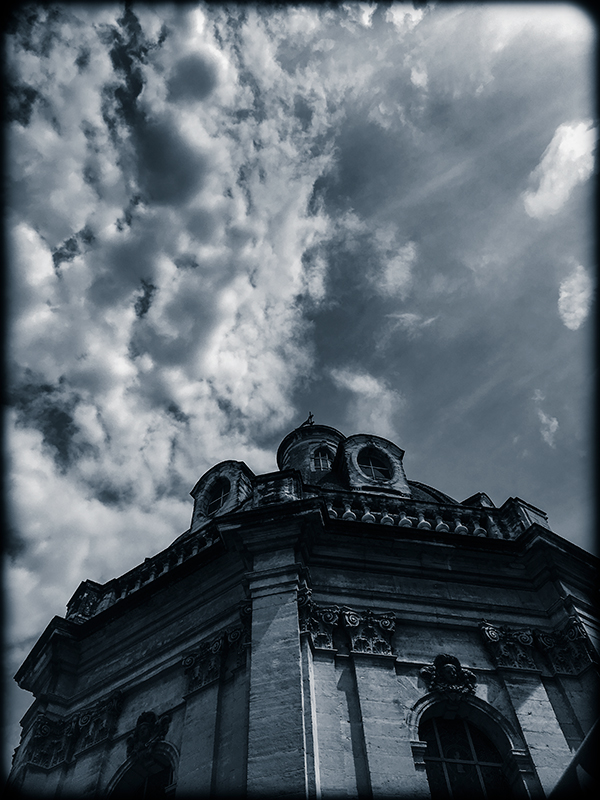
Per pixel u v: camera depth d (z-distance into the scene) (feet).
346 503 57.06
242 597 50.72
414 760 40.45
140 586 61.57
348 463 69.67
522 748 42.11
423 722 44.14
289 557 49.29
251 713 40.11
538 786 40.11
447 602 50.39
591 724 43.39
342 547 52.16
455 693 44.52
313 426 86.17
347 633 46.44
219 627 50.47
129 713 50.85
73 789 47.98
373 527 52.75
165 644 53.01
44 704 54.60
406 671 45.68
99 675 55.62
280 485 55.57
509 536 57.31
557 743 42.47
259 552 50.29
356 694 43.11
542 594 52.42
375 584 50.49
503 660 47.11
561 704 45.21
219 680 46.44
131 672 53.42
